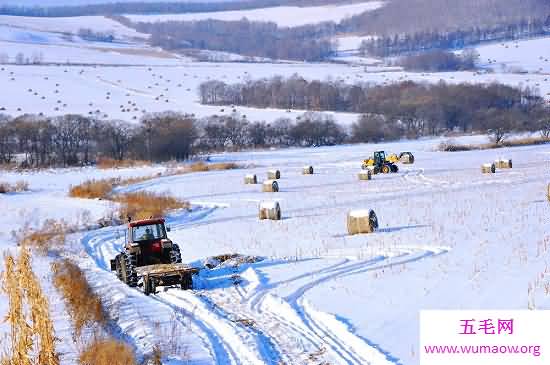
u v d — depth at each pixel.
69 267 39.06
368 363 22.05
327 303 29.95
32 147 153.75
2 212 72.88
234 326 27.14
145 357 23.34
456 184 84.12
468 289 30.12
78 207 75.88
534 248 38.34
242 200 79.44
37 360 23.08
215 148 174.75
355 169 117.19
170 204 74.50
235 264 40.81
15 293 22.89
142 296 34.00
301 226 56.28
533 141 160.00
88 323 28.08
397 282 32.94
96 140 156.38
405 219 55.22
